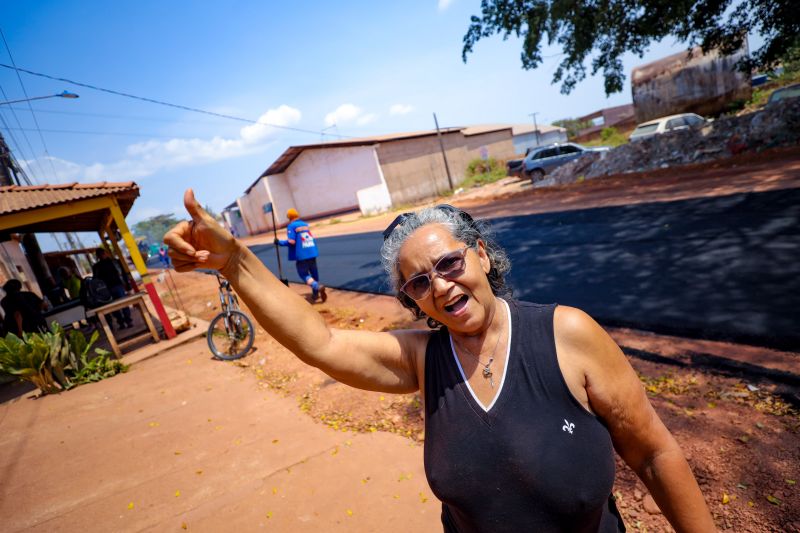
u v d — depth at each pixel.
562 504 1.02
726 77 20.03
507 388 1.07
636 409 1.10
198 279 17.66
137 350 7.63
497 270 1.32
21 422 5.24
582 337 1.06
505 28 13.91
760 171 10.09
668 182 11.81
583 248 7.42
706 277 5.04
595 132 44.00
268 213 37.56
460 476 1.09
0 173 13.92
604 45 13.98
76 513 3.21
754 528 2.07
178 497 3.21
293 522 2.75
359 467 3.19
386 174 29.11
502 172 32.53
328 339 1.28
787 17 11.95
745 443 2.57
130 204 9.35
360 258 12.70
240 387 5.22
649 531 2.21
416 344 1.33
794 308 3.94
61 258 18.34
